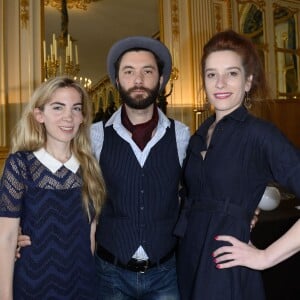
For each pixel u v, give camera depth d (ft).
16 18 17.39
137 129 5.58
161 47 5.82
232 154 4.23
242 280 4.12
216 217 4.26
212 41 4.42
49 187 4.75
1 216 4.55
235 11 22.43
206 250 4.23
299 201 8.94
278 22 24.31
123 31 24.44
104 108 21.50
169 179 5.49
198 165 4.52
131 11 22.75
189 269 4.51
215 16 21.94
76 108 4.96
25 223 4.69
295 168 3.83
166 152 5.54
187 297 4.58
